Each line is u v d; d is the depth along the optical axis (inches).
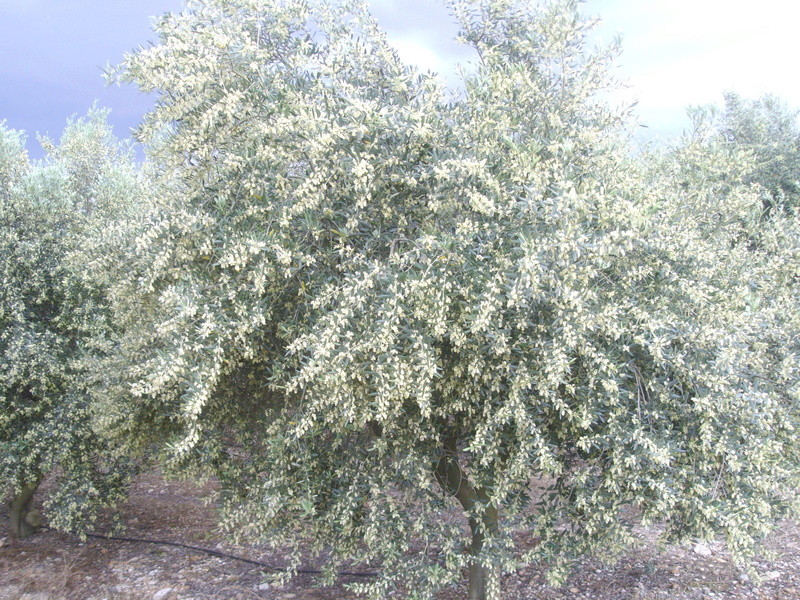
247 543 261.1
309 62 131.3
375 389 130.6
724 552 231.5
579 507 129.8
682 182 167.0
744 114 376.5
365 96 134.7
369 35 140.1
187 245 132.5
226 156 127.3
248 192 130.9
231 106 119.9
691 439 130.9
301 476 147.7
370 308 119.1
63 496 234.4
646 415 127.0
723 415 129.0
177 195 141.1
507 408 121.3
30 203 237.8
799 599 187.9
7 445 225.5
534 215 114.7
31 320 235.5
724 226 161.5
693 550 233.3
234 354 141.3
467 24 145.9
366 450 149.7
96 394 194.1
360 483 145.8
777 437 143.7
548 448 124.0
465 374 132.6
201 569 231.3
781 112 397.1
